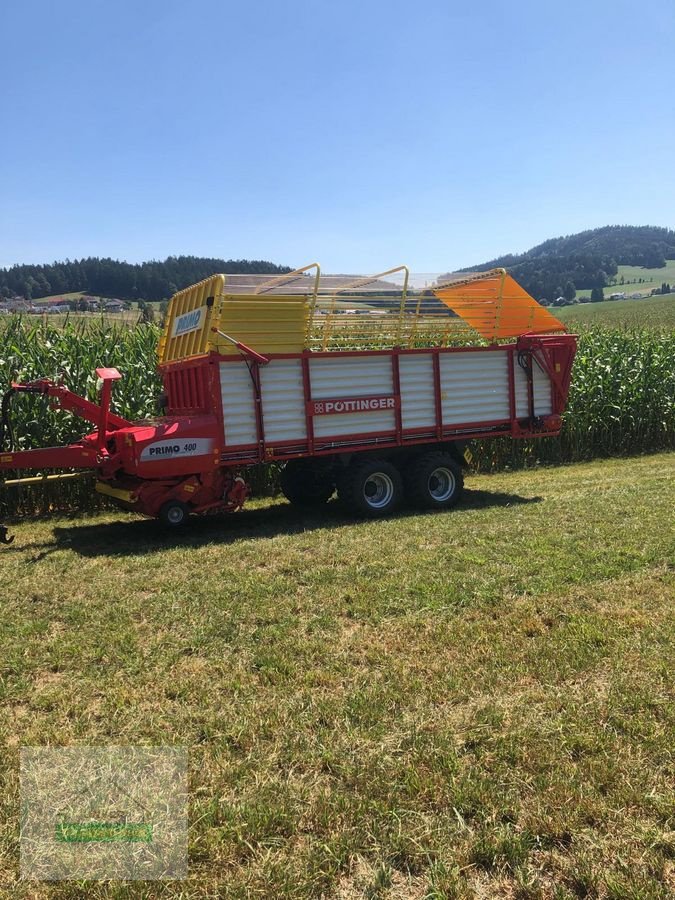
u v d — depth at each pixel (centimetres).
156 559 739
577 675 434
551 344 1137
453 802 313
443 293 1077
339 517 998
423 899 264
